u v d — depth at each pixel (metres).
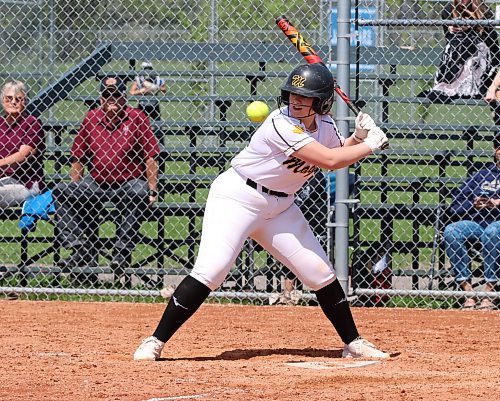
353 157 16.53
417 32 39.62
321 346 20.80
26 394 14.09
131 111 28.70
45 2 36.59
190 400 13.65
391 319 24.75
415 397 13.92
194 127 32.31
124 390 14.42
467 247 27.39
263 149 16.92
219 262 17.55
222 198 17.59
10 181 29.03
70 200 28.67
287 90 16.62
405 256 34.38
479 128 28.72
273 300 27.25
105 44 33.75
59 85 33.03
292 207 17.77
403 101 29.56
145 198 28.56
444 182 28.58
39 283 29.45
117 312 25.70
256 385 14.91
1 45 37.59
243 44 33.22
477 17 29.06
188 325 23.75
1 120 29.23
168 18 40.97
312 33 39.72
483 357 19.00
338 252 25.64
